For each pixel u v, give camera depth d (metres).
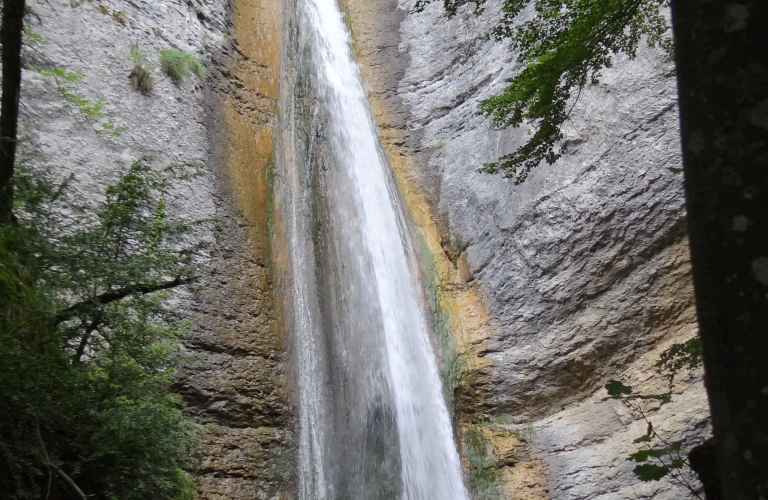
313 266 11.96
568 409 10.20
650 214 9.91
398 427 11.09
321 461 9.98
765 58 1.48
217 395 9.36
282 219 12.12
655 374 9.34
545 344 10.63
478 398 10.82
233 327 10.12
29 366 4.00
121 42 11.11
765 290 1.41
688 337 9.27
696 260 1.56
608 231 10.33
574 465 9.40
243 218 11.50
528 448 10.04
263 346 10.34
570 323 10.51
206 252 10.45
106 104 10.27
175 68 11.75
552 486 9.42
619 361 9.91
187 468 7.73
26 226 4.88
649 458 8.52
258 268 11.14
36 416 4.02
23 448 3.92
